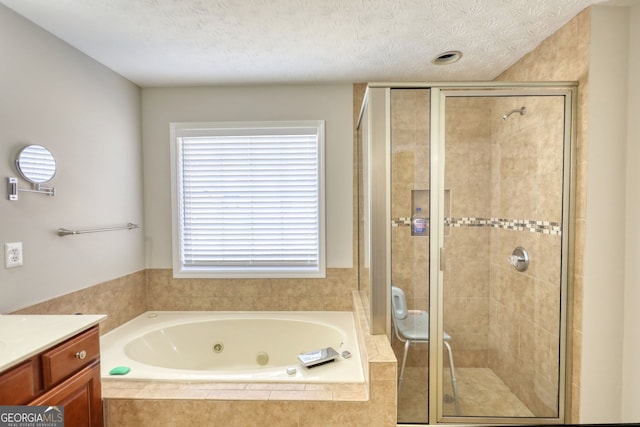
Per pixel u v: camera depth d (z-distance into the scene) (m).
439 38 1.74
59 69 1.70
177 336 2.26
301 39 1.75
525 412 1.80
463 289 1.98
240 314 2.43
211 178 2.47
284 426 1.42
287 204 2.46
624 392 1.52
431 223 1.77
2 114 1.40
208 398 1.43
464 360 1.98
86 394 1.30
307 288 2.46
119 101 2.18
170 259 2.48
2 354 1.02
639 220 1.46
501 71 2.19
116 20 1.55
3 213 1.40
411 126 1.74
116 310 2.14
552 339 1.70
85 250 1.87
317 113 2.40
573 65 1.57
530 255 1.85
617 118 1.49
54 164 1.64
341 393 1.46
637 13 1.44
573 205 1.59
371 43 1.79
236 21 1.57
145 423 1.43
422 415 1.77
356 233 2.43
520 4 1.45
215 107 2.42
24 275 1.50
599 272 1.53
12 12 1.44
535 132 1.77
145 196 2.46
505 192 1.90
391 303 1.75
